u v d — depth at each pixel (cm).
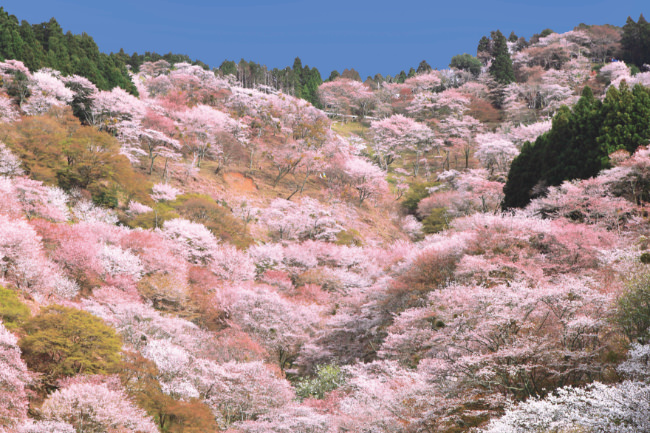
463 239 3625
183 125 8450
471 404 1989
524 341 1873
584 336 1950
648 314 1802
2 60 7744
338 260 5941
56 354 2570
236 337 3784
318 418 2594
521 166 5181
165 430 2570
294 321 4212
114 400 2266
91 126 7244
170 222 5444
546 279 2748
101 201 5753
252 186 7975
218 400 3019
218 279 5022
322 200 8081
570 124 4781
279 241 6725
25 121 6156
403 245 6188
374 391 2441
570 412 1383
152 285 4047
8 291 2925
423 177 10212
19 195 4506
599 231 3262
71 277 3766
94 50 9975
